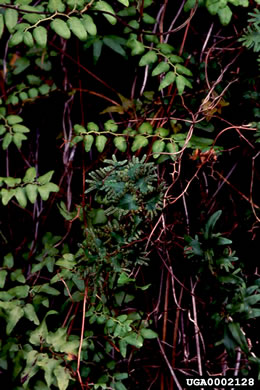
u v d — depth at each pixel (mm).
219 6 1628
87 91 2006
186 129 1841
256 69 1871
